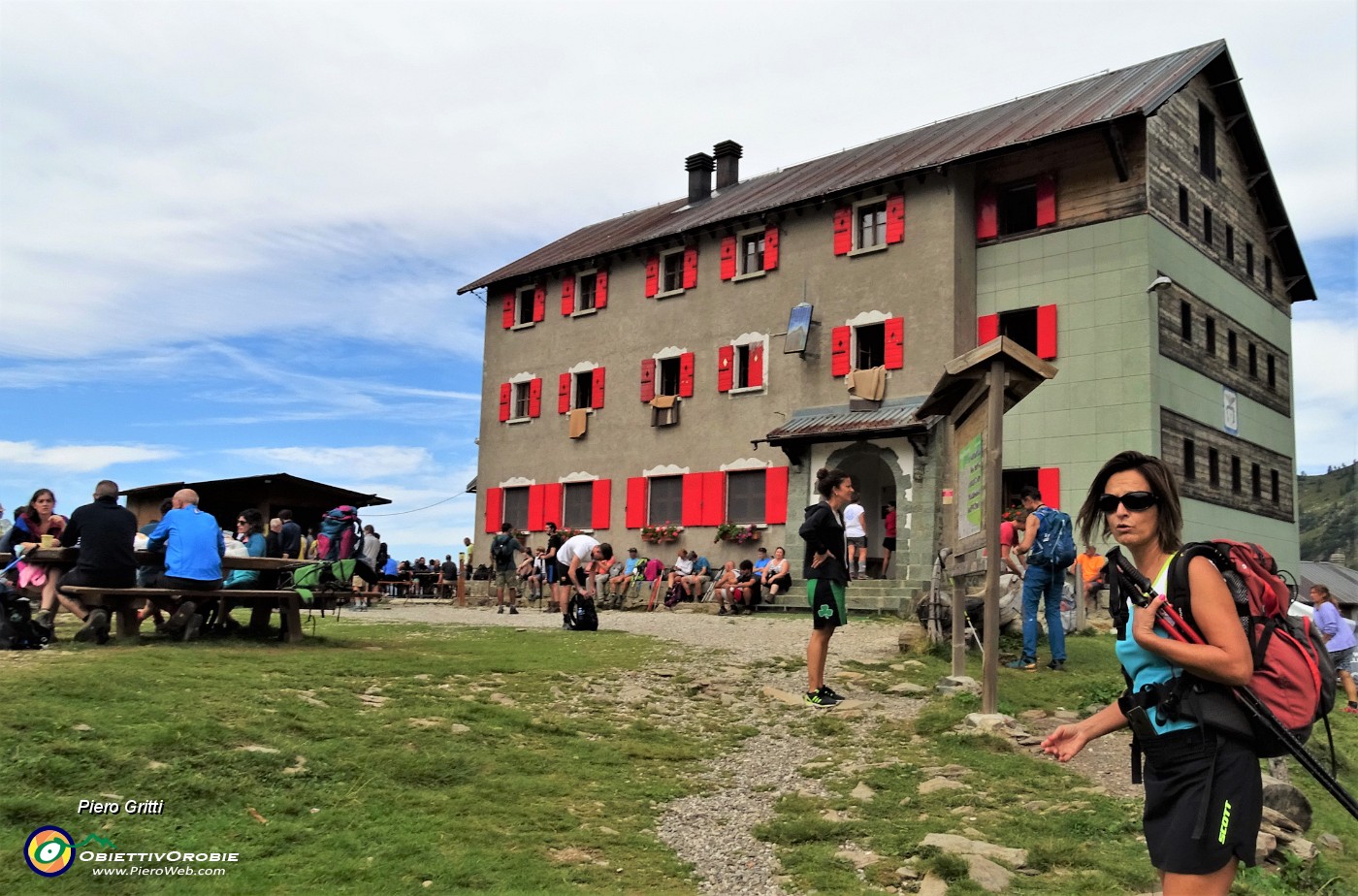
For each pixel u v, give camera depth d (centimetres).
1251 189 2748
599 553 1534
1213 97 2573
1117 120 2083
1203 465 2317
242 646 1036
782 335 2531
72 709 645
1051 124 2227
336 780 607
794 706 970
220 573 1052
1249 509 2538
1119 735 880
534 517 3014
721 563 2542
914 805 672
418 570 3259
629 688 1009
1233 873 315
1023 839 602
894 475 2192
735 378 2614
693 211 2983
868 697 1023
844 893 511
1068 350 2208
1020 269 2294
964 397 964
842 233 2458
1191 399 2289
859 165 2652
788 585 2109
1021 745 828
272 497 2922
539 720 833
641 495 2745
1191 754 317
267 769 600
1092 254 2202
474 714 812
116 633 1047
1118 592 348
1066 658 1187
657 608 2328
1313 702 317
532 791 644
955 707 929
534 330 3131
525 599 2633
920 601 1365
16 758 543
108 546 989
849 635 1475
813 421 2388
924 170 2267
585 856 541
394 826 544
